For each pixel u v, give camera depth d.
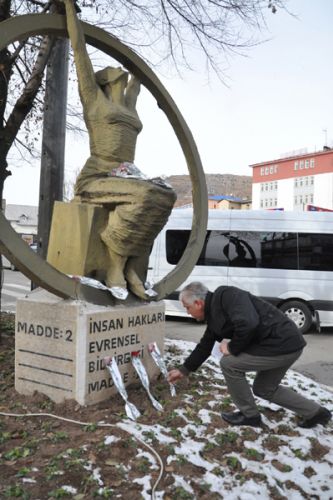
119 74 4.66
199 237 5.63
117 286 4.47
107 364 4.15
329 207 57.16
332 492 3.23
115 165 4.58
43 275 3.86
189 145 5.55
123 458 3.23
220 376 5.36
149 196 4.21
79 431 3.61
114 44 4.76
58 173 6.96
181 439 3.61
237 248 10.32
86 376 3.99
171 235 10.74
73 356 4.01
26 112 5.76
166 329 10.16
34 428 3.68
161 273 10.71
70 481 2.93
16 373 4.37
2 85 5.97
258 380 4.07
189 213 10.73
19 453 3.23
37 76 5.59
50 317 4.14
